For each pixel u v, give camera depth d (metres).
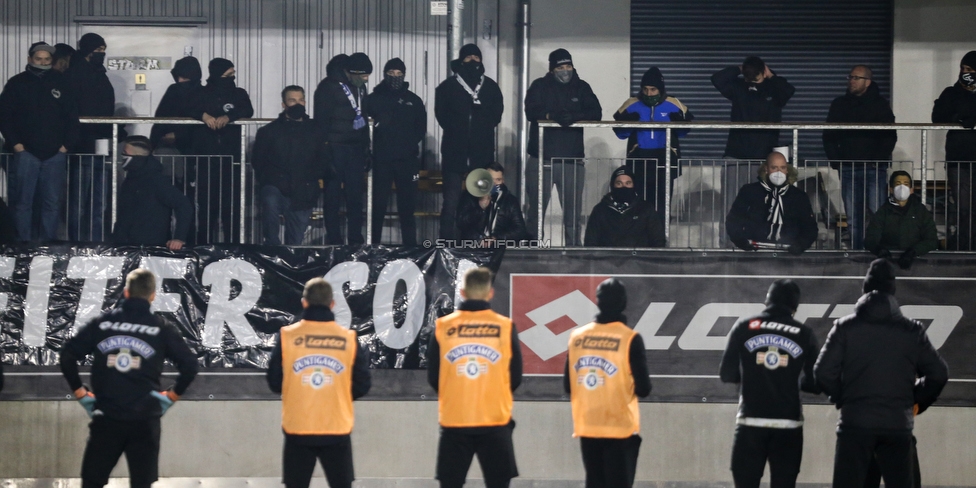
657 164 22.17
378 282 21.44
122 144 24.83
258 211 24.66
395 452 21.31
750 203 21.62
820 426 21.28
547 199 23.38
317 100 22.69
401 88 23.23
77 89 23.28
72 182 22.83
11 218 21.17
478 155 23.11
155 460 16.33
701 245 24.52
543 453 21.23
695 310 21.38
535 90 23.23
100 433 16.05
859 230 22.77
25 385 20.91
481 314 16.34
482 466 16.22
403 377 21.38
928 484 21.17
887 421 15.95
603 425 16.09
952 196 22.62
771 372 16.23
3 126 21.75
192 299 21.28
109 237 23.05
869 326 16.14
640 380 16.00
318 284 16.55
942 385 16.33
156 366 16.28
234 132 23.30
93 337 16.28
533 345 21.34
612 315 16.42
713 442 21.28
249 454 21.11
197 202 22.66
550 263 21.42
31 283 21.08
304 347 16.16
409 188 23.39
